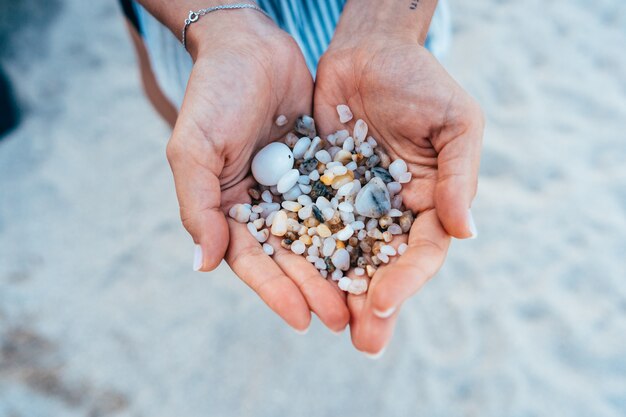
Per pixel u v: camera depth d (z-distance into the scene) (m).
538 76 0.62
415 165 0.34
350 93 0.36
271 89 0.35
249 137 0.34
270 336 0.49
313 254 0.32
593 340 0.47
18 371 0.49
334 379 0.47
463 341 0.48
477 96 0.61
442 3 0.42
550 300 0.49
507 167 0.56
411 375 0.47
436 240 0.30
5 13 0.71
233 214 0.33
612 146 0.56
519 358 0.47
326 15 0.39
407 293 0.28
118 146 0.62
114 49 0.70
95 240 0.55
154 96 0.49
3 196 0.59
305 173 0.36
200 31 0.36
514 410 0.45
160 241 0.55
